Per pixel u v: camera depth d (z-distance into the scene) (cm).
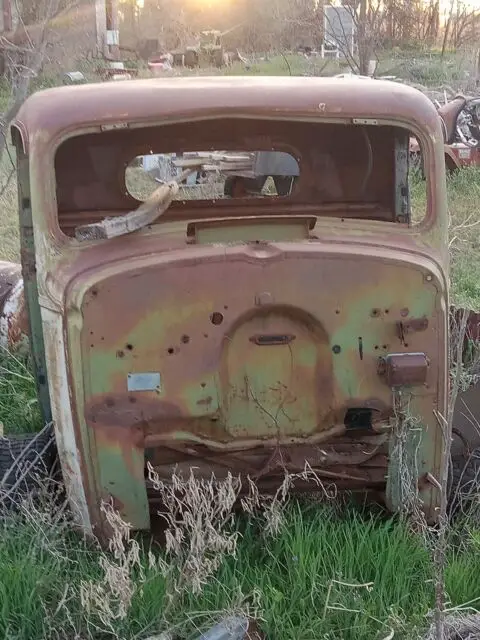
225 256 215
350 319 221
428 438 232
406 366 221
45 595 223
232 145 262
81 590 206
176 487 220
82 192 256
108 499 225
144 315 215
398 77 1068
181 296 215
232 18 1780
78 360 218
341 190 269
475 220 629
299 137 263
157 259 216
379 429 229
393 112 240
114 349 216
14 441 273
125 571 206
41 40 477
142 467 224
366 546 236
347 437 235
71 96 236
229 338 220
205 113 233
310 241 226
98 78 1002
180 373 219
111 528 231
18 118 251
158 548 247
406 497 234
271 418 225
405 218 271
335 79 254
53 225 230
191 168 308
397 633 214
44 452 265
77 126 231
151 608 217
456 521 264
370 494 259
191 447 231
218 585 225
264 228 231
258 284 216
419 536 238
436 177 245
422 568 235
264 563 240
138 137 255
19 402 349
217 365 219
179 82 248
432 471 235
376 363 224
